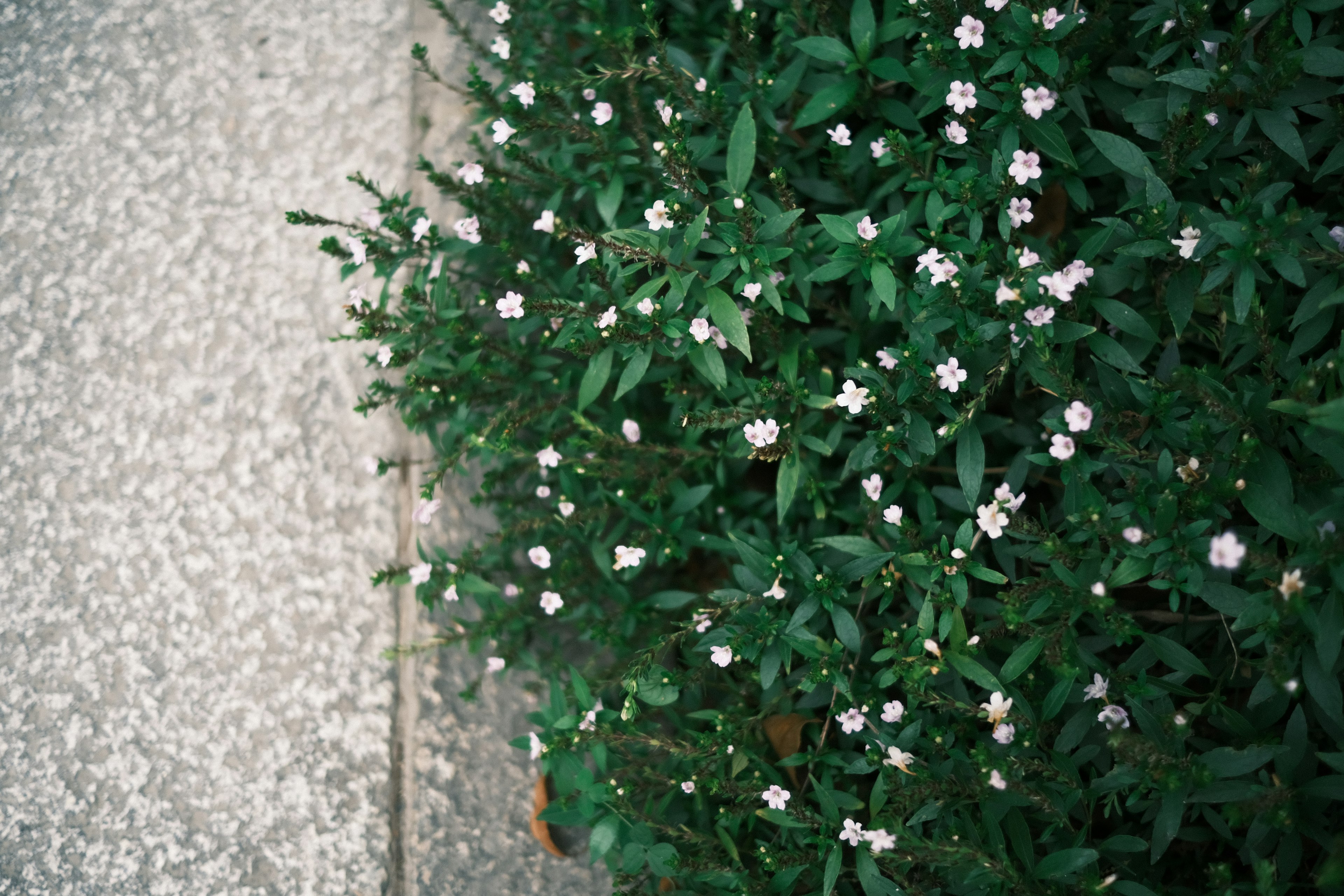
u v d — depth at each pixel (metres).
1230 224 0.61
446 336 0.70
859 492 0.72
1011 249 0.64
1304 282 0.61
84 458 0.79
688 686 0.68
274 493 0.78
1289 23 0.65
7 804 0.75
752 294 0.64
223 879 0.74
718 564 0.76
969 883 0.62
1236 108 0.66
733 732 0.67
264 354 0.80
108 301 0.80
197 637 0.77
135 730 0.75
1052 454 0.63
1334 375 0.63
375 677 0.76
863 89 0.70
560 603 0.70
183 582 0.77
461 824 0.74
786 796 0.65
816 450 0.70
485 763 0.75
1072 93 0.67
